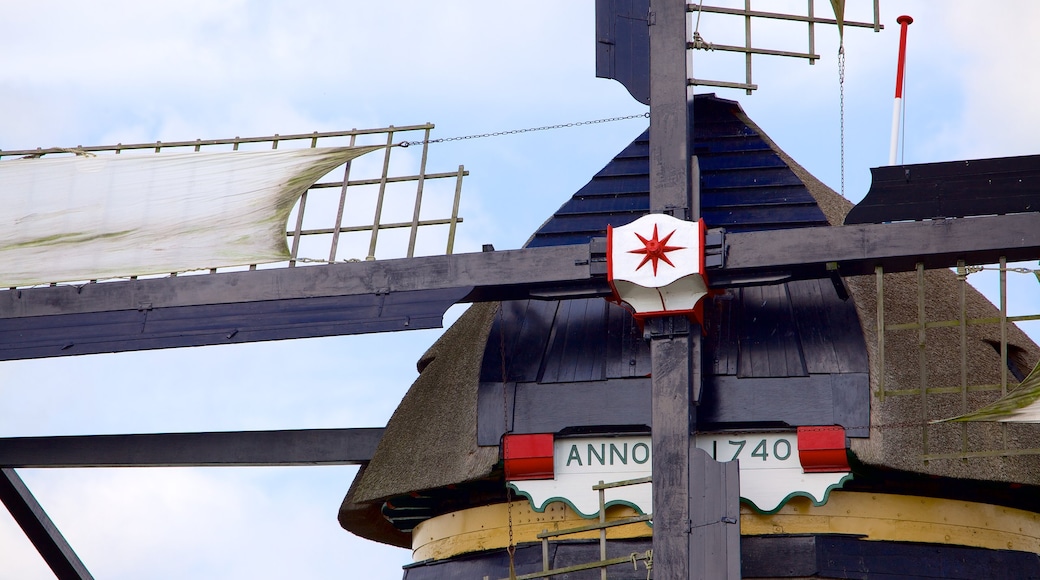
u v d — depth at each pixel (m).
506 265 29.19
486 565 30.39
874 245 27.91
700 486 27.58
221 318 30.17
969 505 29.55
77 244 32.34
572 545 29.47
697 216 29.16
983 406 29.33
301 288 30.03
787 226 30.00
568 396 29.59
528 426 29.56
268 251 31.11
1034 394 27.36
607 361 29.73
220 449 34.00
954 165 28.30
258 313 30.05
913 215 28.25
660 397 28.11
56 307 31.17
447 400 31.06
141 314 30.62
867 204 28.48
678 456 27.72
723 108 31.56
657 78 29.64
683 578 27.17
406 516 32.50
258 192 32.09
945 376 29.47
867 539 28.83
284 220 31.48
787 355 29.20
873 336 29.19
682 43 29.77
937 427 28.64
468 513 31.17
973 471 28.56
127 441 34.31
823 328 29.41
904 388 28.80
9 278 32.03
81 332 30.75
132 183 33.16
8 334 31.11
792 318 29.67
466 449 29.94
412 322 29.14
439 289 29.33
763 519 28.84
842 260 27.94
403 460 31.12
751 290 30.14
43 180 33.72
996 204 27.98
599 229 30.36
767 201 30.34
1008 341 31.33
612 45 30.36
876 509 29.06
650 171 29.11
